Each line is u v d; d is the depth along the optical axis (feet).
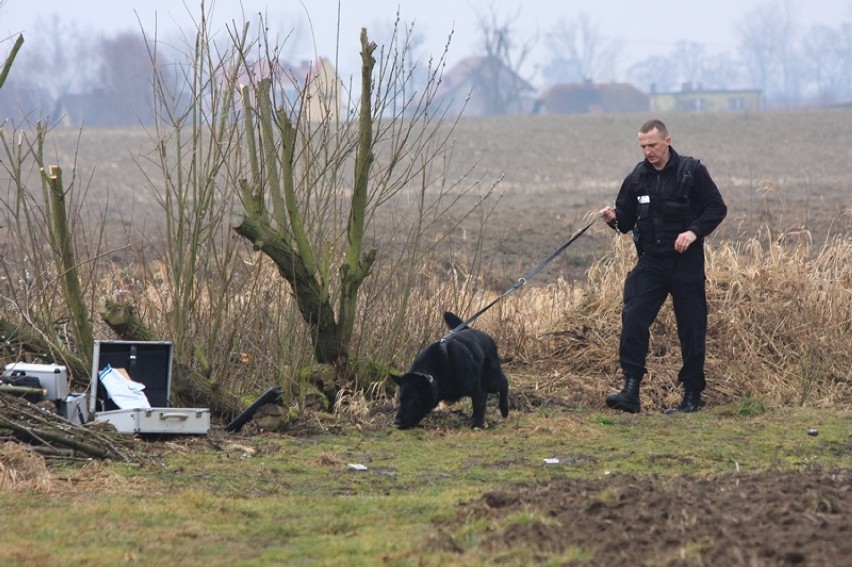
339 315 91.56
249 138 86.63
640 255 95.61
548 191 321.32
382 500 59.88
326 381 90.89
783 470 67.41
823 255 117.91
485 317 115.96
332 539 51.72
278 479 66.85
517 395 98.99
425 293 106.01
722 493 54.19
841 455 76.02
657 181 93.66
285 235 88.89
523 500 54.85
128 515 55.62
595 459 73.61
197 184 89.10
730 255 117.91
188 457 71.77
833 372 106.22
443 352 85.05
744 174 365.61
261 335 93.81
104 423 75.00
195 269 89.97
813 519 48.29
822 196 265.13
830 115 584.81
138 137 467.93
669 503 51.88
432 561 46.57
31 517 55.01
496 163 424.05
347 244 96.48
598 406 97.60
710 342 109.70
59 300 94.58
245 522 55.16
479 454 75.56
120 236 188.03
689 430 84.79
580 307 118.11
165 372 82.02
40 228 91.09
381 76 89.92
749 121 563.89
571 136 519.19
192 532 52.90
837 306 110.73
